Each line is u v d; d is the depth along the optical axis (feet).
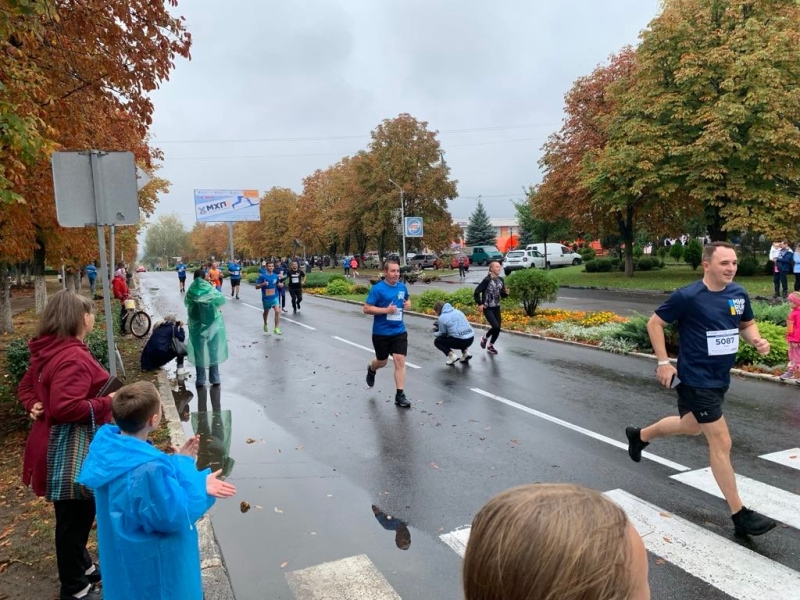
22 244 34.30
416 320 57.36
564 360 34.78
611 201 90.33
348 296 87.35
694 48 80.23
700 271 106.22
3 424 22.72
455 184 169.17
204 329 30.35
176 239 442.91
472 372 32.37
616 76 103.91
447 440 20.95
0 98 18.33
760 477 16.69
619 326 39.86
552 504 3.48
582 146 106.01
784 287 61.98
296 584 12.00
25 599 11.46
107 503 8.14
